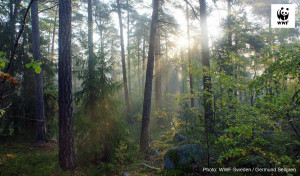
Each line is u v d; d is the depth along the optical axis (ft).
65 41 25.44
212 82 20.39
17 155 31.19
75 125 26.86
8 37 41.47
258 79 12.50
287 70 11.19
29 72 43.96
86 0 49.34
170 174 19.10
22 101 43.27
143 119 34.65
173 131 48.70
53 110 46.78
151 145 38.65
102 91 27.96
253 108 15.89
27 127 43.45
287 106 13.93
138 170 23.90
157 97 63.46
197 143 20.92
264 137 22.67
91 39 38.09
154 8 35.88
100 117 27.71
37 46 41.63
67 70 25.38
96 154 26.91
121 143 26.84
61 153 24.94
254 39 46.50
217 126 19.74
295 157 16.94
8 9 43.86
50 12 57.26
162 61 71.51
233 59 24.44
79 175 22.68
